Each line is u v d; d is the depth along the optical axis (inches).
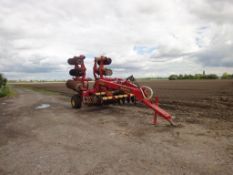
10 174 173.2
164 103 538.3
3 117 416.2
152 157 194.9
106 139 251.9
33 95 935.0
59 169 177.8
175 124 310.8
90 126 317.4
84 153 210.7
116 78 460.4
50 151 219.9
